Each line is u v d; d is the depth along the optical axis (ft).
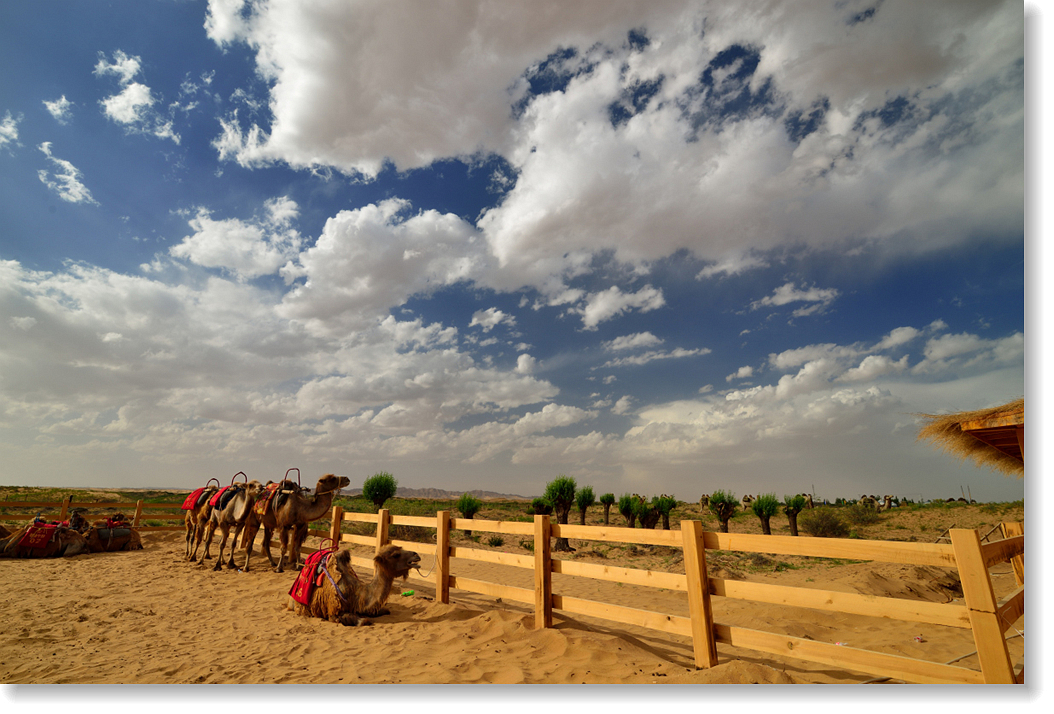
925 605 11.35
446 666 16.44
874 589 32.32
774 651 13.69
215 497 39.17
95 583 32.35
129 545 47.98
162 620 23.50
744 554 51.31
